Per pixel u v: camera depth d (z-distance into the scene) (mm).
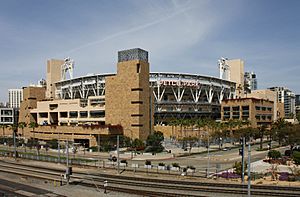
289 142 101375
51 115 191625
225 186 56750
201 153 114688
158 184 58969
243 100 195250
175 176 69250
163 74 197875
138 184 60125
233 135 147375
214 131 147750
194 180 63656
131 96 139250
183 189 55125
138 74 137500
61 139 154250
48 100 194375
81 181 64938
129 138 134750
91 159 99000
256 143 152250
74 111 173875
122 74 142875
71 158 102000
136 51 140875
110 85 147500
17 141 159875
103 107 159500
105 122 149375
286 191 52188
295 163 80875
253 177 64938
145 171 76062
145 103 140875
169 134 162500
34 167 85625
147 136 139875
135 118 137625
